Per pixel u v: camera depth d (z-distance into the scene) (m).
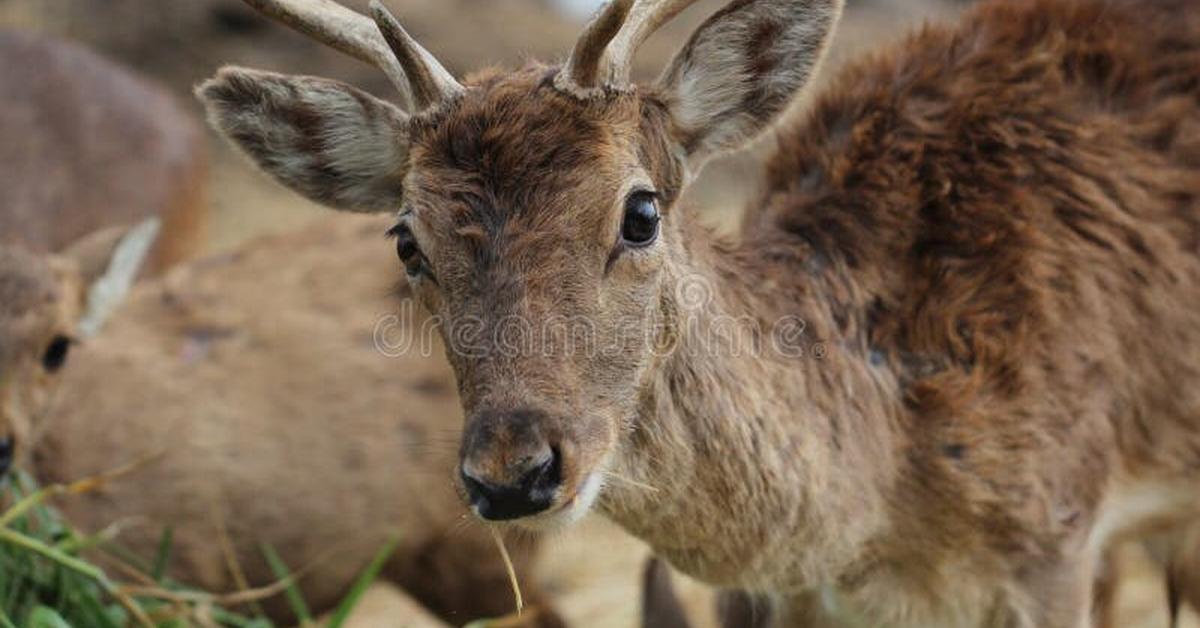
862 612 9.66
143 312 13.67
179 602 10.83
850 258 9.52
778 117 9.02
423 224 8.00
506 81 8.23
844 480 9.12
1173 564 10.72
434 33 26.98
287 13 8.87
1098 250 9.78
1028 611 9.57
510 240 7.80
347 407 13.05
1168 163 10.14
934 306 9.49
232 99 9.23
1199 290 10.04
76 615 10.58
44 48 18.91
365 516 12.97
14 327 12.18
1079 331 9.62
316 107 9.06
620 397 8.02
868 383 9.31
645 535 8.87
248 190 24.11
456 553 13.06
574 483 7.62
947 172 9.74
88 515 12.29
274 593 12.88
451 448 10.86
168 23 26.44
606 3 7.96
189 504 12.57
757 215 10.08
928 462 9.32
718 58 8.73
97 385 12.84
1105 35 10.27
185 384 12.98
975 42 10.30
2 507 11.67
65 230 17.52
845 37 22.08
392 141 8.89
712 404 8.61
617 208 7.95
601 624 14.24
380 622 14.26
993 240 9.59
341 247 14.16
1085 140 9.93
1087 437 9.66
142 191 18.47
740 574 9.07
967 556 9.48
